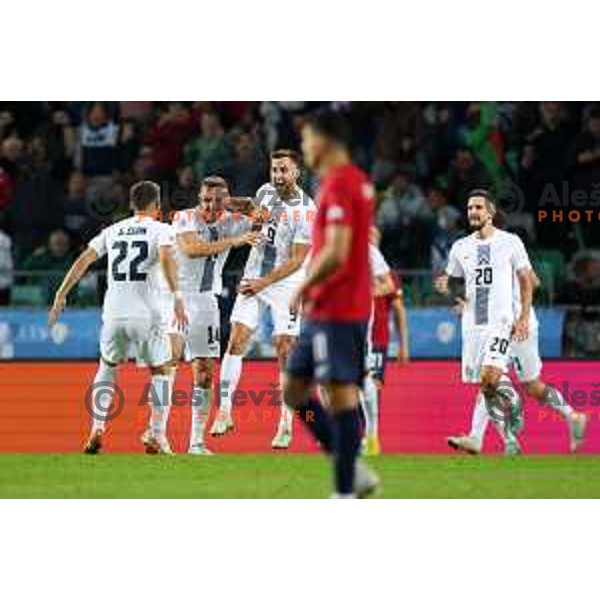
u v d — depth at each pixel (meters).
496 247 43.28
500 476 37.81
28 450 46.03
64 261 63.91
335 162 26.30
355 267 26.44
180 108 68.19
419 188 68.12
